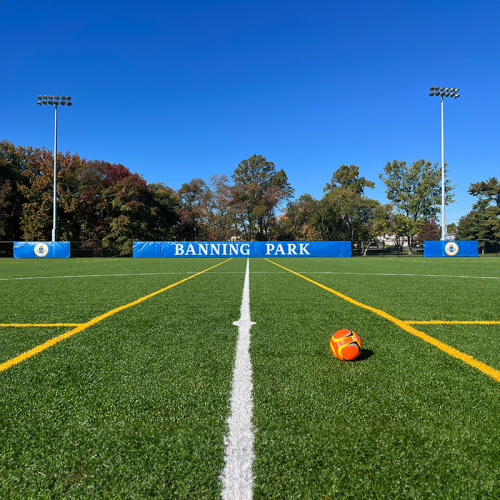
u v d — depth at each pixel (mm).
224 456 1185
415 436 1301
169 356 2238
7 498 1009
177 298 4727
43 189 32281
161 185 49250
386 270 10281
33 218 31078
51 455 1206
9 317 3496
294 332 2852
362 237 43750
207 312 3719
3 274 9039
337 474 1096
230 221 48594
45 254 22812
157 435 1315
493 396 1639
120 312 3738
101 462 1166
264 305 4152
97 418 1444
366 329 2955
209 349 2387
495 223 42312
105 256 29594
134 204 33688
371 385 1758
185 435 1312
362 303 4285
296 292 5312
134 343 2543
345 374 1909
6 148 33312
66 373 1950
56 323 3225
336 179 53281
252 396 1634
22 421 1426
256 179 51250
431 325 3104
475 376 1887
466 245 24016
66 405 1560
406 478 1076
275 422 1399
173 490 1029
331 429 1346
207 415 1460
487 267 11867
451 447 1233
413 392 1677
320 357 2209
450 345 2473
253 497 996
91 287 6062
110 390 1717
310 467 1127
